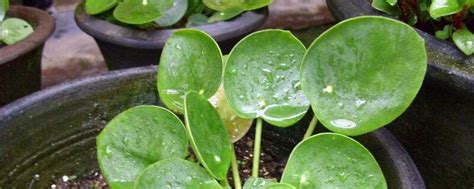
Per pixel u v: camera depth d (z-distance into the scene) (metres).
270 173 0.81
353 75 0.70
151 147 0.73
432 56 0.79
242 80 0.74
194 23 0.95
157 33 0.92
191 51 0.74
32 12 1.00
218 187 0.70
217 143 0.71
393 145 0.72
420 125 0.83
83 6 0.98
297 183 0.71
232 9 0.94
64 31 1.28
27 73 0.97
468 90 0.76
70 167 0.81
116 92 0.80
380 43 0.69
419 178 0.70
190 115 0.69
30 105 0.76
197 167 0.70
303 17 1.39
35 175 0.78
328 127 0.70
